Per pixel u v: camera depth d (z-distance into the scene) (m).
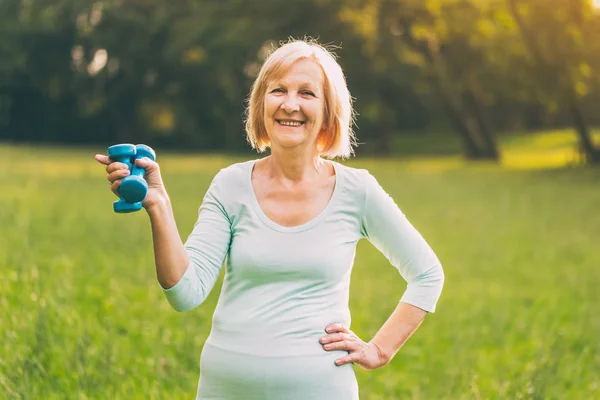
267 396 3.03
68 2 55.69
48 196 19.19
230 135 59.09
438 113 60.56
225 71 55.22
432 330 8.02
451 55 42.75
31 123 61.56
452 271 11.70
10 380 4.80
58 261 9.89
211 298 8.43
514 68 37.78
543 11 34.22
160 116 61.53
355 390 3.15
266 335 3.04
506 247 13.98
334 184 3.23
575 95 36.06
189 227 14.26
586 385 5.90
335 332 3.10
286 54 3.21
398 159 46.84
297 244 3.11
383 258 12.42
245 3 46.75
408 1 39.94
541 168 35.69
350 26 45.06
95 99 59.53
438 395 5.70
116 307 7.28
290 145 3.14
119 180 2.89
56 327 5.85
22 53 57.34
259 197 3.18
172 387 5.29
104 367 5.23
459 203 20.70
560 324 8.41
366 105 53.12
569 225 16.94
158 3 55.44
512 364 6.63
